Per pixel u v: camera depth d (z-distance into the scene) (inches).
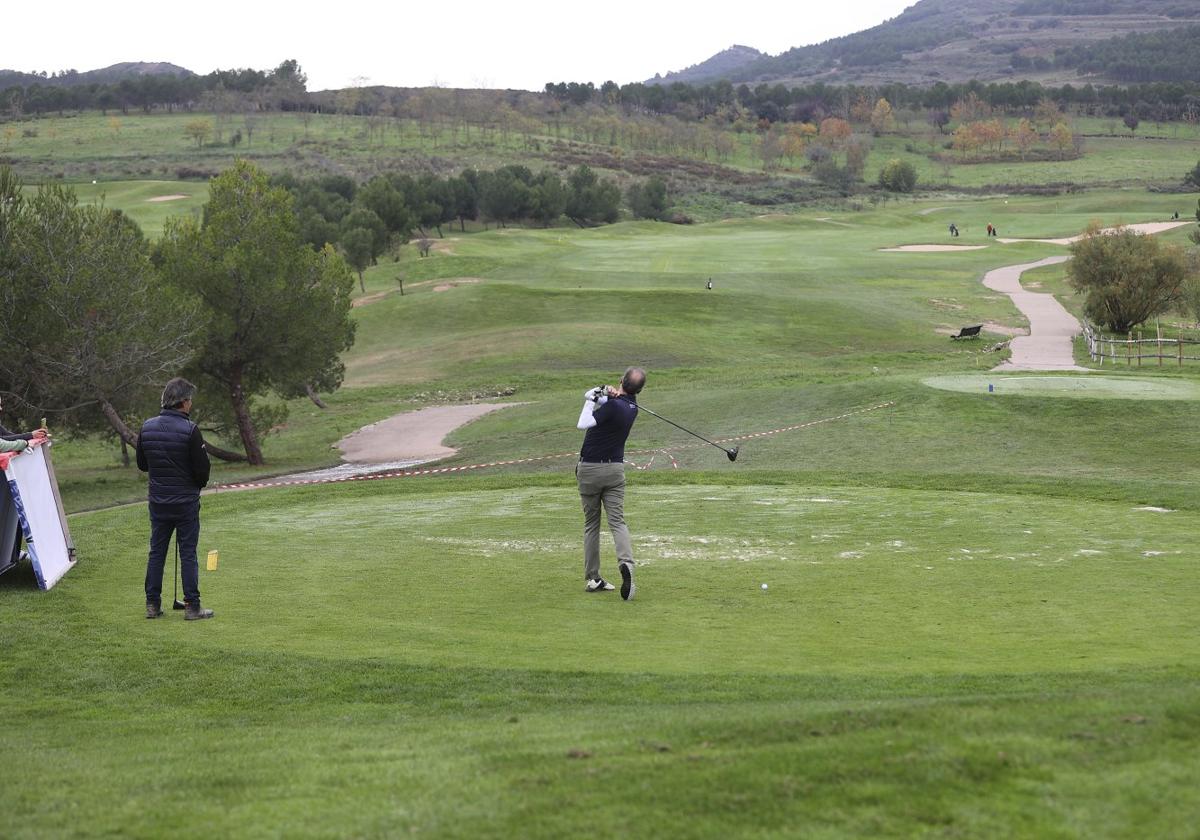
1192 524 505.0
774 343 2167.8
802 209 6437.0
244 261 1293.1
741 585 388.5
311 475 1165.1
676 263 3329.2
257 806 173.6
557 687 261.0
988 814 151.6
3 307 1075.3
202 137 7632.9
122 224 1250.6
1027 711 195.3
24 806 179.9
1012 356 1834.4
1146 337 2167.8
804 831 149.3
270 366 1376.7
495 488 731.4
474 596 378.6
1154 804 152.6
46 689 278.2
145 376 1147.9
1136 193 6535.4
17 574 434.9
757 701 238.4
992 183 7470.5
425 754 200.8
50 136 7859.3
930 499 607.5
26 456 407.8
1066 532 487.5
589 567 386.9
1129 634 301.7
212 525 565.9
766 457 932.0
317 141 7859.3
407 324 2500.0
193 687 275.4
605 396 381.4
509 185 5216.5
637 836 151.2
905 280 3041.3
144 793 184.9
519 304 2539.4
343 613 354.3
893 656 284.4
